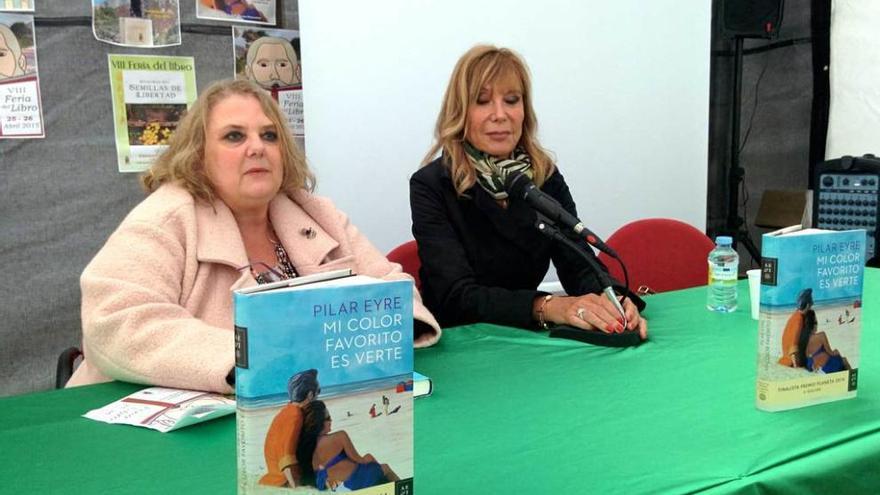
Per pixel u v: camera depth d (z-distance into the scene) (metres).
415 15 2.73
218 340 1.12
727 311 1.67
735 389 1.10
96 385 1.17
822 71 3.08
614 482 0.77
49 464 0.84
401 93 2.75
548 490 0.75
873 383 1.12
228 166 1.39
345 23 2.59
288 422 0.64
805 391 1.01
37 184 2.10
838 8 3.00
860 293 1.04
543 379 1.17
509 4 2.93
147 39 2.19
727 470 0.80
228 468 0.82
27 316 2.12
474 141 1.92
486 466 0.82
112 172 2.19
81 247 2.18
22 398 1.10
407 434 0.70
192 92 2.28
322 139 2.60
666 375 1.18
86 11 2.11
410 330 0.69
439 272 1.79
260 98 1.47
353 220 2.71
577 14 3.10
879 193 2.27
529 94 1.98
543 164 2.02
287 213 1.55
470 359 1.30
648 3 3.28
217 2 2.29
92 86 2.14
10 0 2.01
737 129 3.35
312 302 0.64
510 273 1.95
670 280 2.46
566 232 1.55
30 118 2.07
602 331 1.41
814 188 2.46
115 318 1.15
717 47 3.42
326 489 0.66
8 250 2.08
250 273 1.39
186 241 1.34
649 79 3.34
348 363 0.66
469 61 1.90
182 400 1.04
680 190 3.52
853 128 3.00
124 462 0.84
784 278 0.98
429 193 1.90
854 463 0.86
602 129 3.25
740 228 3.40
